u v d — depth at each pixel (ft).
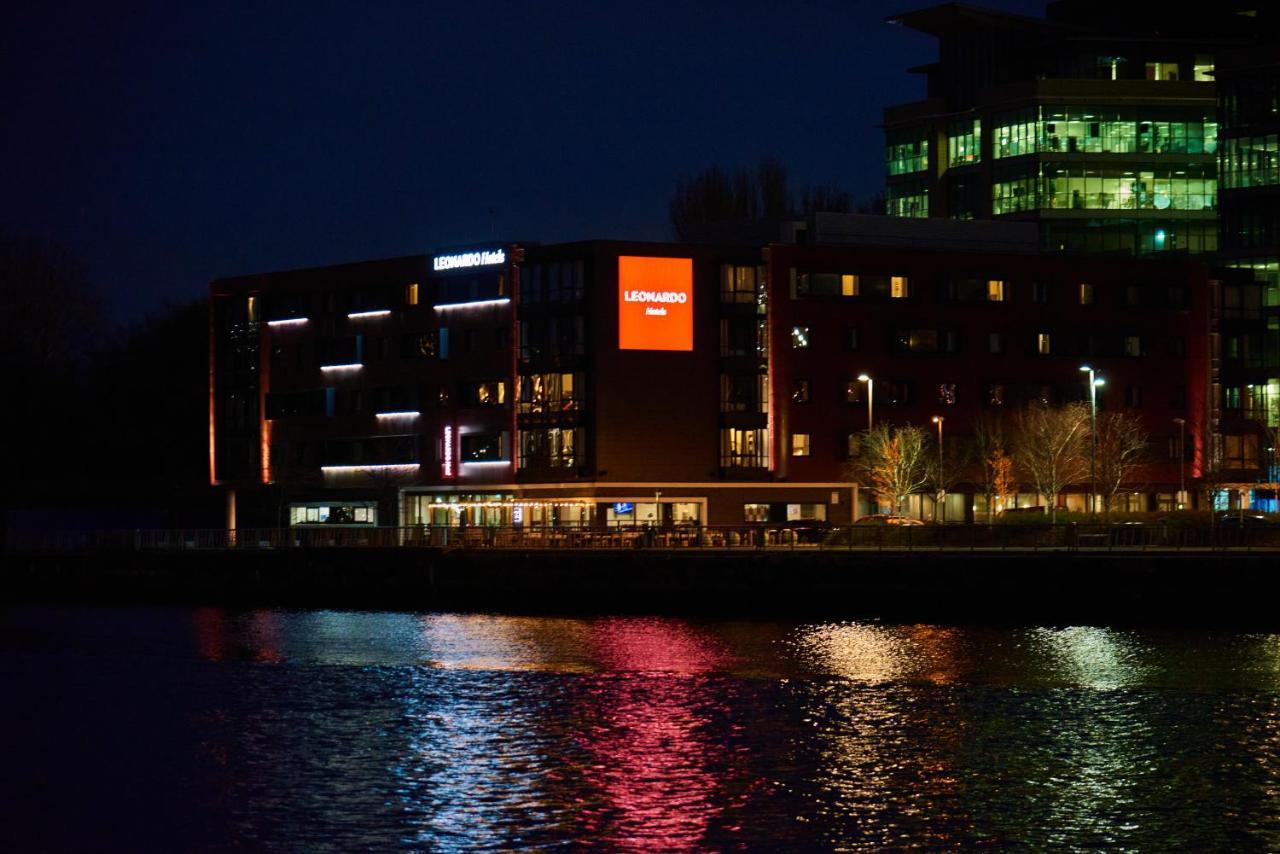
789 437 486.79
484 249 499.92
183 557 403.13
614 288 474.90
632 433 474.90
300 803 179.83
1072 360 520.01
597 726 221.87
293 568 387.55
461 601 366.02
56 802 181.27
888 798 180.86
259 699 245.65
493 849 161.79
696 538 373.40
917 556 321.93
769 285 487.61
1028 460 495.00
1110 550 324.60
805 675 261.85
